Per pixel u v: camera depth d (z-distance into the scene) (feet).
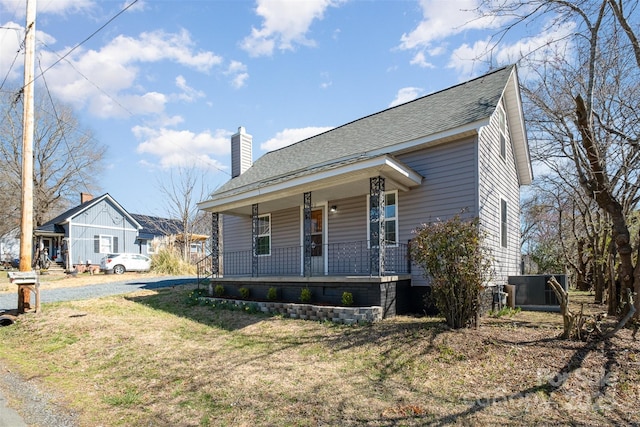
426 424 12.18
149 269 73.00
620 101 27.45
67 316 29.37
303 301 29.89
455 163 29.32
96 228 91.91
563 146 39.29
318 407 13.55
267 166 49.73
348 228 36.52
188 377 17.03
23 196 32.45
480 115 27.81
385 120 40.06
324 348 20.27
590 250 42.37
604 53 24.08
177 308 33.68
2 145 97.40
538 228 77.15
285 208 42.91
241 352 20.33
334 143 41.93
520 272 45.60
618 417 12.62
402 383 15.55
